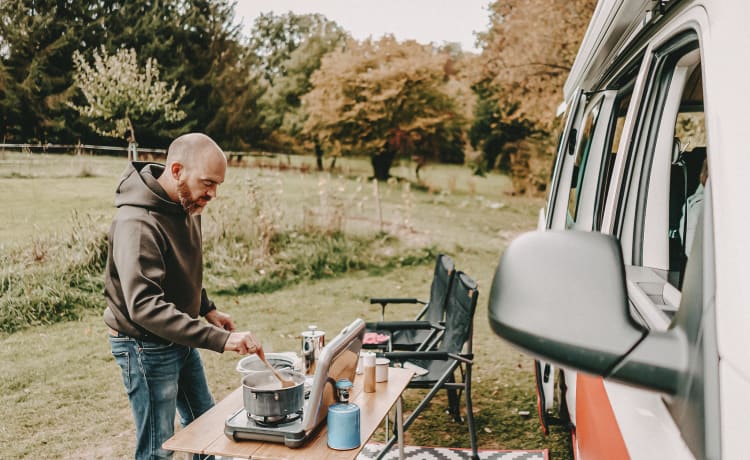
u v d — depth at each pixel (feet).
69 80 38.58
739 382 2.19
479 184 46.14
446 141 46.11
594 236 2.84
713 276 2.55
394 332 16.63
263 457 7.72
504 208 44.55
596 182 9.28
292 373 8.86
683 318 2.74
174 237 9.46
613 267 2.74
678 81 6.04
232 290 27.48
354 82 43.37
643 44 6.25
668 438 2.92
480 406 16.05
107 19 40.42
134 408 9.54
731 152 2.48
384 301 16.57
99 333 22.03
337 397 8.65
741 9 2.62
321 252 32.07
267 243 30.27
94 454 13.65
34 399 16.61
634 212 6.41
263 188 35.58
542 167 45.29
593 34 8.18
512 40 41.68
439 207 43.86
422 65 43.29
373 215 40.14
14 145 32.53
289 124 46.19
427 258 35.01
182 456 13.43
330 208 34.53
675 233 6.34
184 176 9.32
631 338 2.63
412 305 26.50
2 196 30.94
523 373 18.33
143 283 8.82
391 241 36.68
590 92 10.53
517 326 2.75
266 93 45.91
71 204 30.71
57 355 19.94
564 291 2.75
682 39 4.58
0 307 22.66
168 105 36.42
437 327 14.69
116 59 34.32
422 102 43.78
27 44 37.68
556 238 2.88
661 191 6.41
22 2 37.47
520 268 2.86
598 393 5.15
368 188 44.86
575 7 39.65
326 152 45.11
